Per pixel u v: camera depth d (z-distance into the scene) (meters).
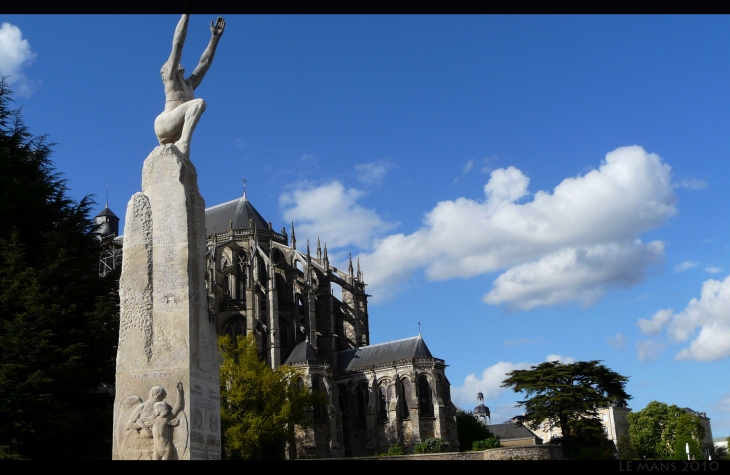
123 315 16.83
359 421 115.50
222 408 82.69
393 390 112.44
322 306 123.00
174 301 16.75
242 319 116.44
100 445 35.34
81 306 37.69
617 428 171.25
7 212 37.66
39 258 37.88
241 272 123.00
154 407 16.03
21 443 33.62
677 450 143.75
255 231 122.31
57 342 35.78
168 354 16.47
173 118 18.20
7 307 35.62
